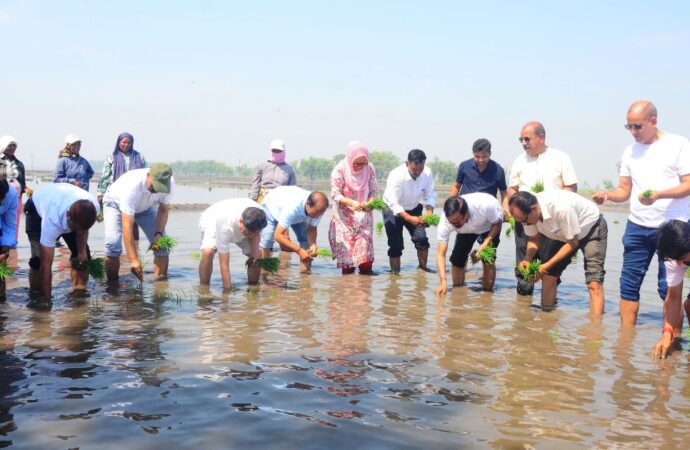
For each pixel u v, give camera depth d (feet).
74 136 34.22
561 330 18.10
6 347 14.75
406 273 29.17
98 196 34.68
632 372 14.02
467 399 12.00
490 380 13.19
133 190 23.07
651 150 18.47
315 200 25.34
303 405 11.41
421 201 30.83
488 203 24.27
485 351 15.47
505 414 11.26
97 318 17.95
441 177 539.70
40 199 20.39
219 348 15.02
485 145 27.58
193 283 24.21
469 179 28.63
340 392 12.17
